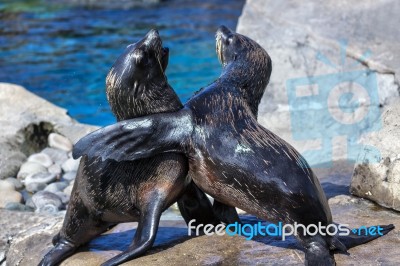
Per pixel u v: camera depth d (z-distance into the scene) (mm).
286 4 15789
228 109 8477
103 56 20422
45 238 9820
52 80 18828
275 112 13633
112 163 8438
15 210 11562
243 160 8133
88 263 8609
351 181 10016
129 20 23938
